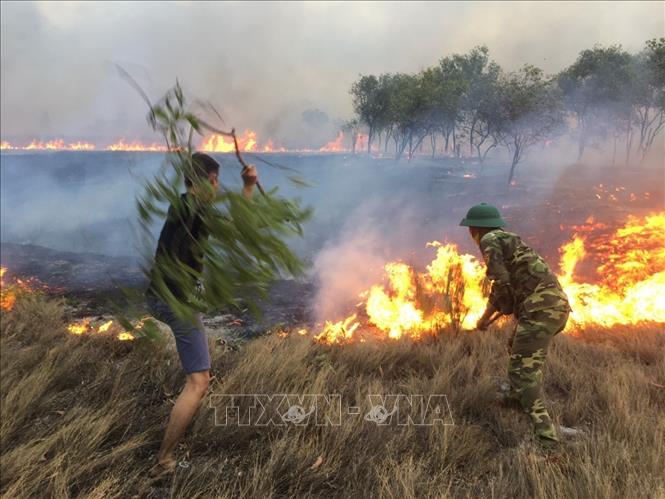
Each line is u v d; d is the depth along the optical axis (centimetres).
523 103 2116
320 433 307
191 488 252
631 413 325
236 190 237
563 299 303
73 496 250
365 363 433
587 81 2634
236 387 362
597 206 1303
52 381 377
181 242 240
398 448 294
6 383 359
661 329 525
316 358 439
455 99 3444
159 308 260
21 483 243
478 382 371
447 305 509
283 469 268
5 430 297
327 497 256
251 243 232
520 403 313
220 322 634
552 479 253
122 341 471
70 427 291
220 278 233
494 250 312
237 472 274
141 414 337
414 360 450
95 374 402
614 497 230
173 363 406
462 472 277
